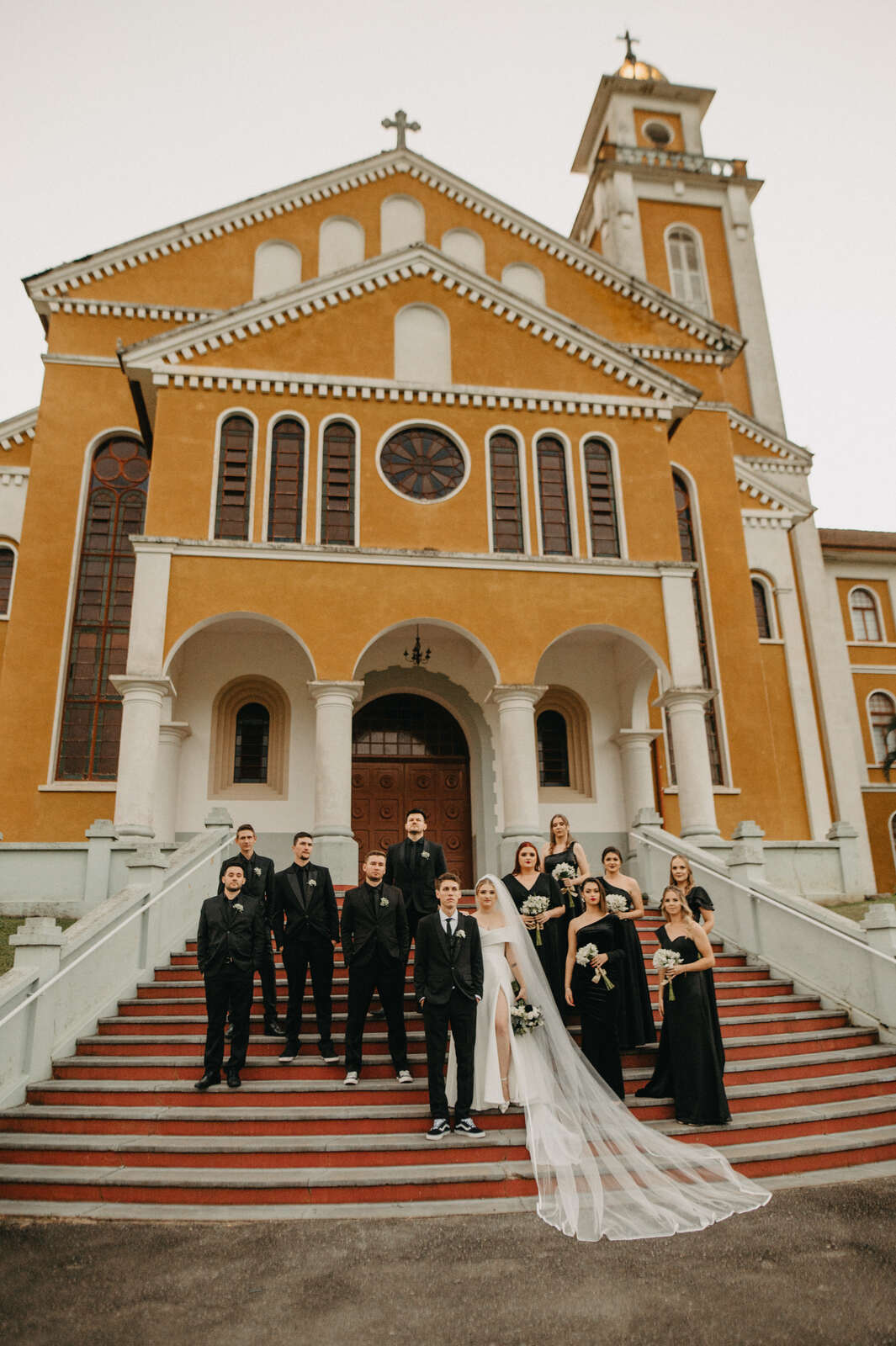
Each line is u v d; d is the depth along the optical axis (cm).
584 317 2223
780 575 2303
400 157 2214
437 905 912
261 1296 499
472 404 1684
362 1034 812
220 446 1599
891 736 3112
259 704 1752
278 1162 673
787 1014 982
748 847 1155
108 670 1789
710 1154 674
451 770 1828
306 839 869
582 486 1684
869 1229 577
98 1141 700
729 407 2211
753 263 2995
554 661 1812
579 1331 458
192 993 962
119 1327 466
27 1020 803
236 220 2109
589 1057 781
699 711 1548
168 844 1376
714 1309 477
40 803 1670
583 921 840
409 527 1596
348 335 1686
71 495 1848
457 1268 531
